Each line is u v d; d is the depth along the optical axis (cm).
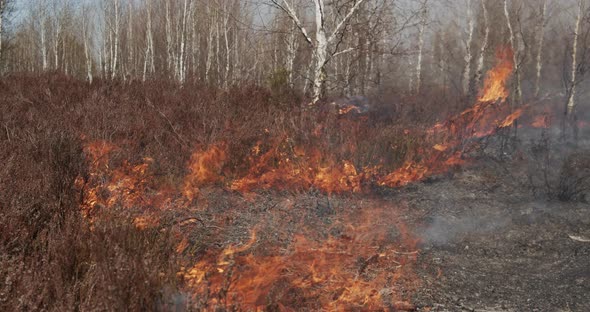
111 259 338
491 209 638
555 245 520
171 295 316
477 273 451
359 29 1162
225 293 312
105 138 748
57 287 305
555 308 382
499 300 396
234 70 2283
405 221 590
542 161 866
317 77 1081
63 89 1127
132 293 301
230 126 843
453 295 402
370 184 727
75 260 354
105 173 625
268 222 566
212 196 655
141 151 755
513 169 834
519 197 691
